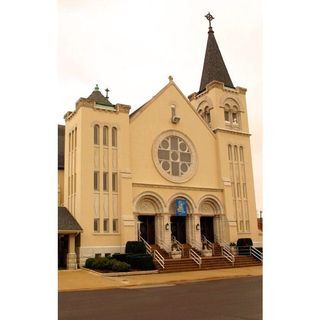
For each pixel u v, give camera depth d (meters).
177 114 32.84
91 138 28.69
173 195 30.75
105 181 28.81
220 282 19.47
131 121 30.66
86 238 26.97
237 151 35.00
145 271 24.11
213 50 38.75
